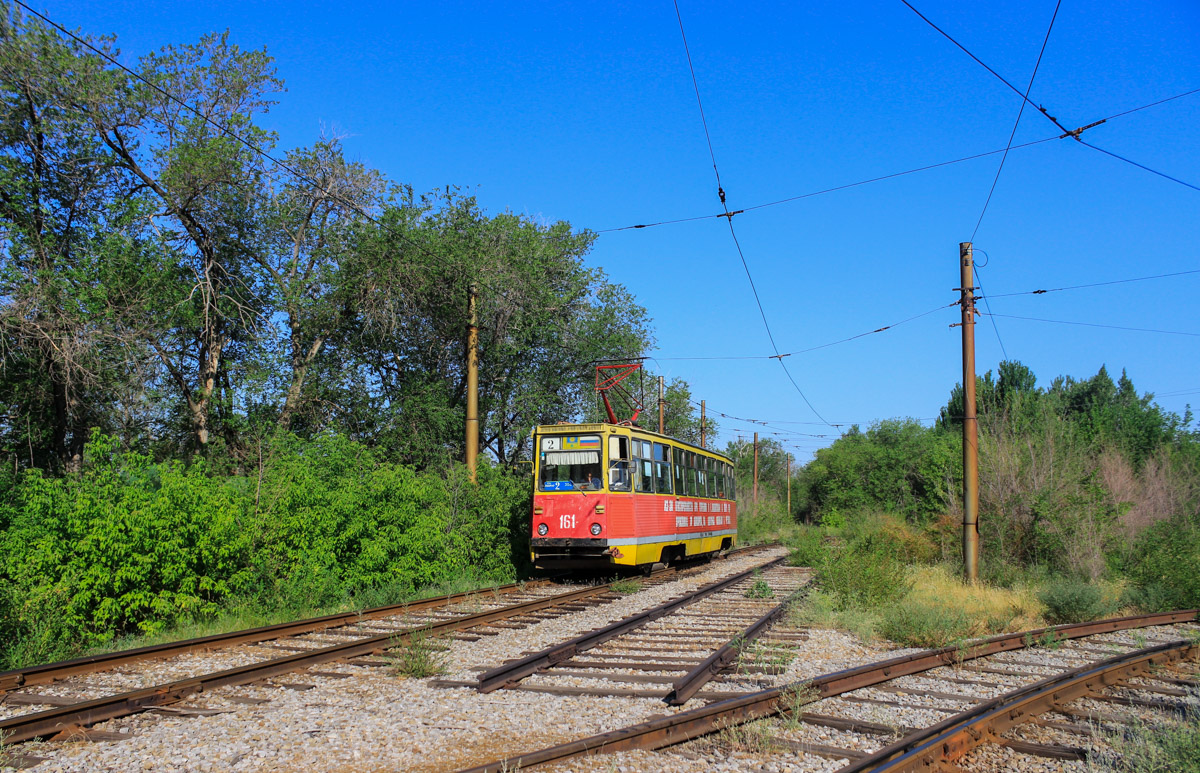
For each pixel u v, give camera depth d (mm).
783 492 83875
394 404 23125
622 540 16875
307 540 13281
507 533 18344
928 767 5031
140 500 10531
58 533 10117
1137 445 32750
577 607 13203
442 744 5676
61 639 9117
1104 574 16766
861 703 6859
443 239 23781
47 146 19484
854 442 67188
